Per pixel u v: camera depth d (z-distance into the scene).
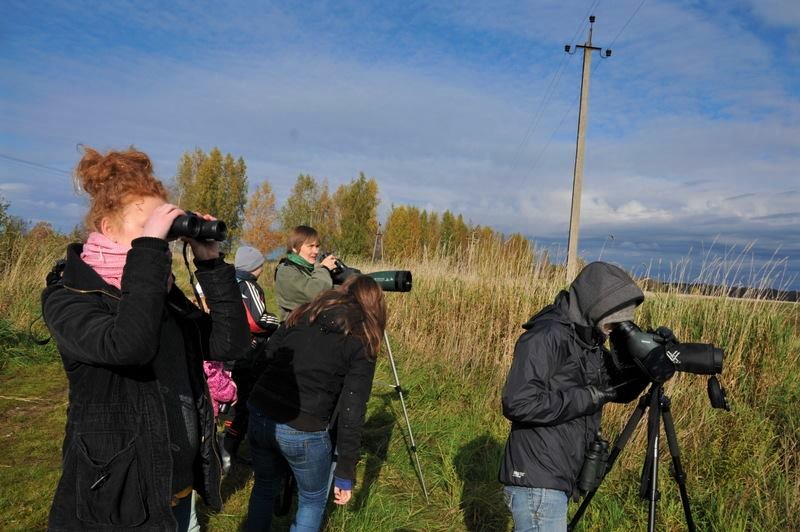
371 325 2.69
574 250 16.88
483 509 3.98
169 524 1.62
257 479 2.83
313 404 2.63
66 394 5.91
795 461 4.07
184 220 1.65
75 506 1.56
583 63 17.34
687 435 4.34
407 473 4.48
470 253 8.05
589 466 2.37
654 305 5.40
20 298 8.23
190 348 1.89
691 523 2.82
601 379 2.51
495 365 6.51
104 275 1.64
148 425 1.63
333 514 3.71
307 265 4.29
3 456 4.38
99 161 1.69
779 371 4.70
